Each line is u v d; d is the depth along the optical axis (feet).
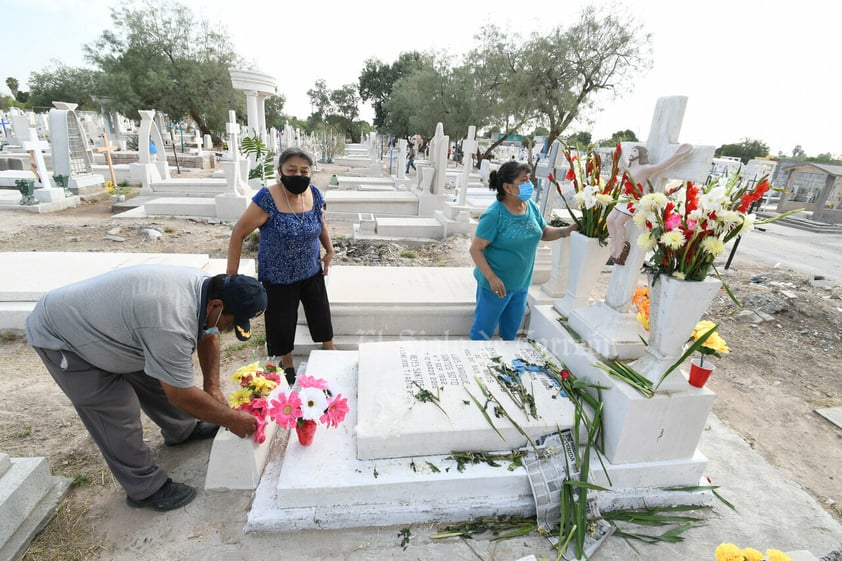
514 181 8.72
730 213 6.24
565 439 7.43
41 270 13.98
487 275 9.29
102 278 5.98
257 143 32.09
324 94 190.90
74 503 7.03
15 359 11.39
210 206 29.19
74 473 7.63
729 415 10.91
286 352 10.09
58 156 34.55
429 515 6.88
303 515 6.66
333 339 12.00
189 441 8.51
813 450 9.74
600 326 8.32
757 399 11.66
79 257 15.44
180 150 79.41
